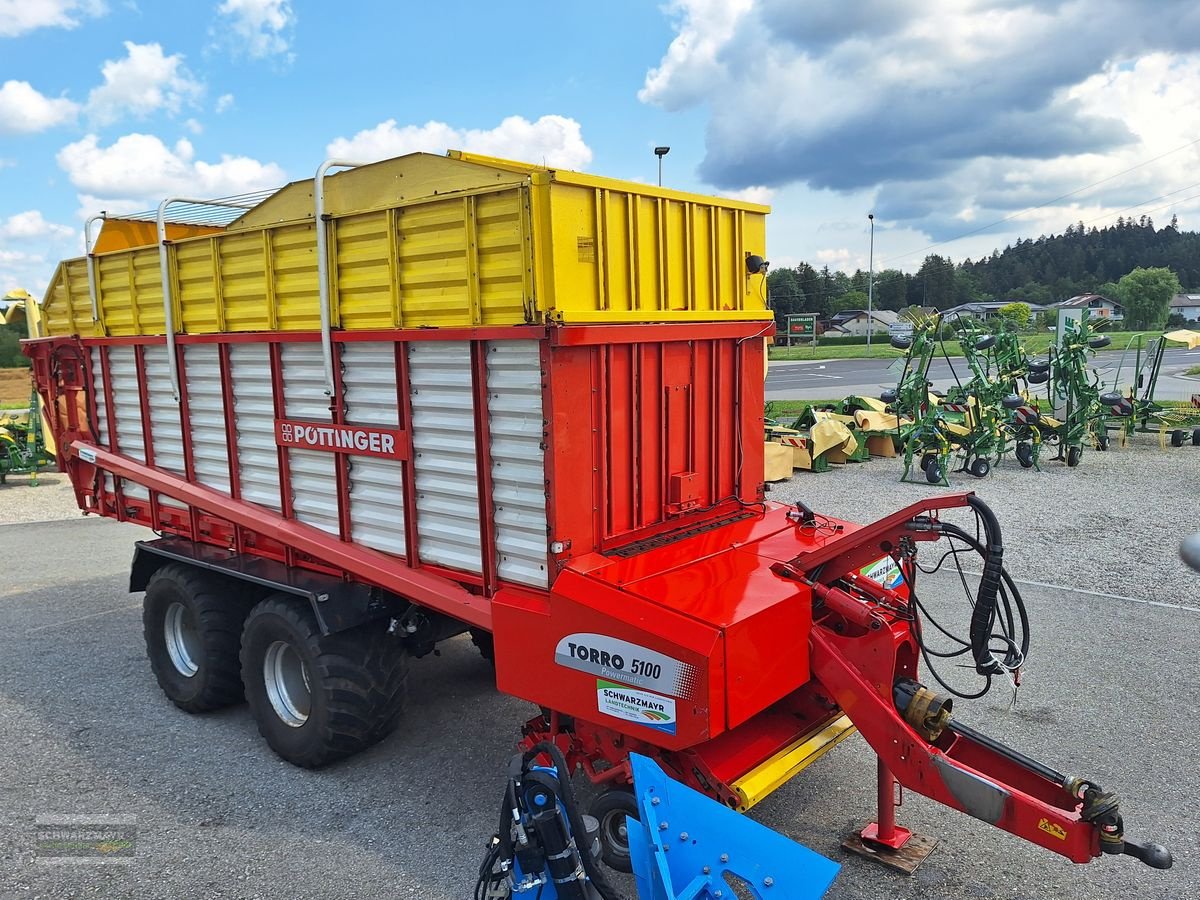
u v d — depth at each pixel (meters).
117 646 7.31
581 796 4.57
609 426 3.99
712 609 3.47
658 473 4.35
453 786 4.80
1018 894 3.77
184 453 5.71
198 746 5.37
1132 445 17.66
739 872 2.73
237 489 5.38
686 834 2.84
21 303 13.09
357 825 4.41
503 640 3.96
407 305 4.14
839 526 4.75
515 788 2.94
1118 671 6.14
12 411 22.78
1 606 8.48
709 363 4.66
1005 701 5.69
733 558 4.11
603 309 3.85
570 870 2.86
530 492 3.83
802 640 3.80
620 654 3.53
